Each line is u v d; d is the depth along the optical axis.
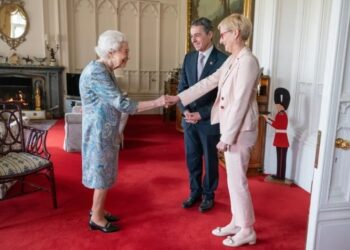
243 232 2.14
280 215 2.61
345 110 1.45
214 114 2.15
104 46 2.01
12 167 2.39
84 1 7.32
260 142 3.51
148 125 6.65
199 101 2.45
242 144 1.97
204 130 2.47
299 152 3.25
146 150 4.61
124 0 7.55
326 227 1.56
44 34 7.05
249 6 3.64
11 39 6.93
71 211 2.62
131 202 2.82
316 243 1.58
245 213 2.10
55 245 2.13
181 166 3.86
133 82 7.96
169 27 7.94
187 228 2.38
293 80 3.39
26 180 3.29
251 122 1.95
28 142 2.84
